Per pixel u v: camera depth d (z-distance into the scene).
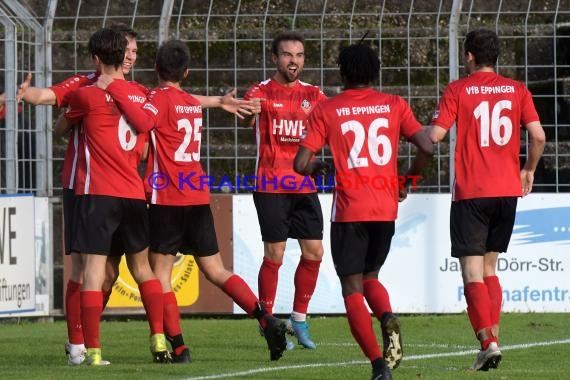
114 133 27.70
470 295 27.00
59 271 43.19
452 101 27.52
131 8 44.91
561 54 45.97
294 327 32.81
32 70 42.81
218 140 46.62
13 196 40.75
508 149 27.53
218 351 31.97
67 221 29.28
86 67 44.12
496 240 28.11
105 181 27.66
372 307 24.83
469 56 28.00
